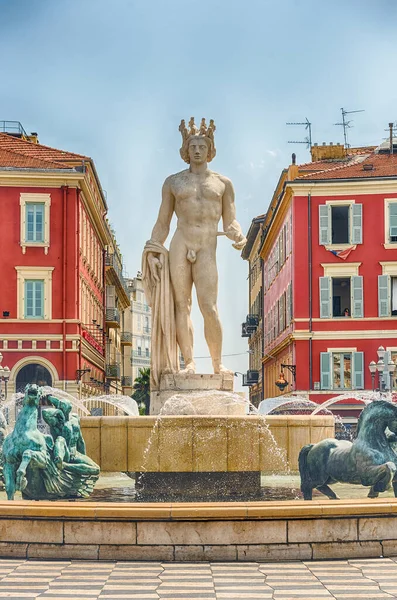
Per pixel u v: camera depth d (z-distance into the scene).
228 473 12.58
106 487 13.88
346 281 48.84
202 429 12.27
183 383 13.39
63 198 47.38
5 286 46.72
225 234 13.84
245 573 8.48
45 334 46.53
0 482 13.59
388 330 47.41
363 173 49.03
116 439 12.47
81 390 47.16
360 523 9.25
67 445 12.07
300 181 48.47
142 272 14.00
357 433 11.39
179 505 9.21
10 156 48.19
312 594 7.61
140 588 7.85
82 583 8.05
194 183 13.82
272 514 9.09
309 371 47.66
